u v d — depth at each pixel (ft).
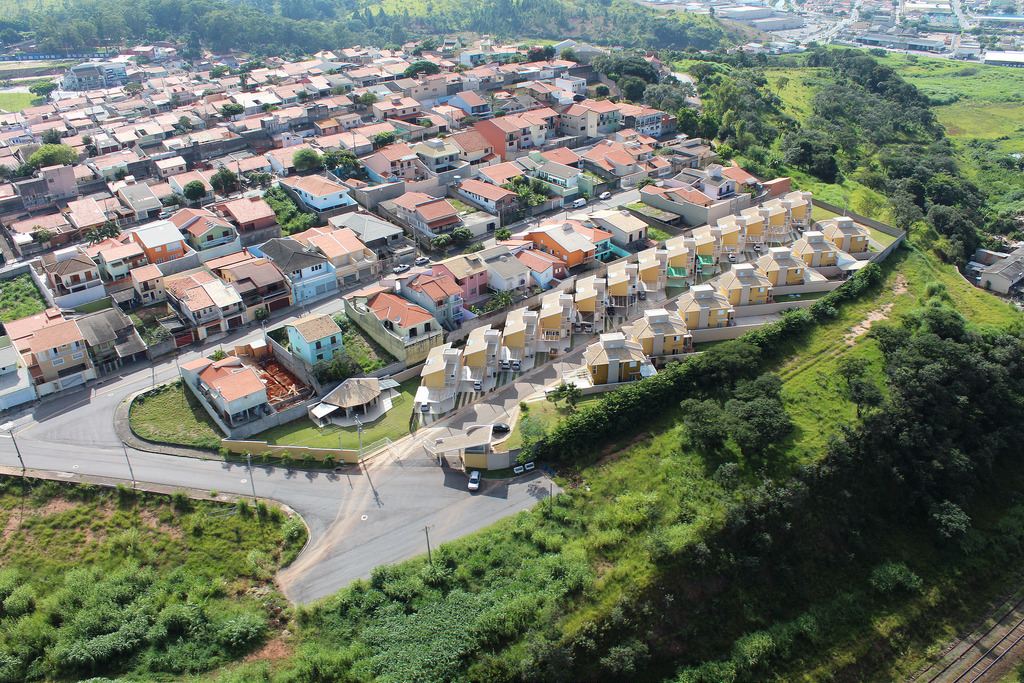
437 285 358.43
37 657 222.69
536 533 257.96
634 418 307.58
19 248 409.90
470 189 484.33
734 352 333.01
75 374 323.16
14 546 253.65
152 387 323.16
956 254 490.90
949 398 325.42
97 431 298.15
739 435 285.84
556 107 638.53
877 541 295.89
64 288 364.38
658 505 270.87
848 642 264.72
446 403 322.14
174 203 467.93
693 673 239.09
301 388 325.01
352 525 263.90
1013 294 460.55
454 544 255.29
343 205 471.62
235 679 209.15
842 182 565.53
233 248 415.64
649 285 401.90
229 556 250.57
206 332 355.97
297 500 272.92
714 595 256.93
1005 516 319.88
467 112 637.71
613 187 524.52
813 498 289.74
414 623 229.04
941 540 299.79
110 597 234.17
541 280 394.73
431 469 288.71
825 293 406.00
